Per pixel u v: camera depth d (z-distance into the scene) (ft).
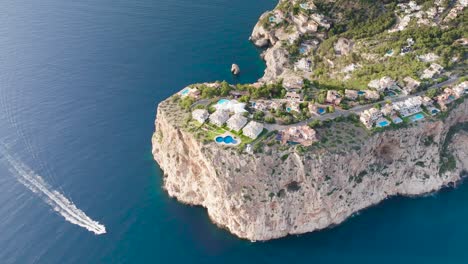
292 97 529.45
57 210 477.77
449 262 442.09
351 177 471.62
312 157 446.19
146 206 487.61
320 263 440.45
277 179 448.65
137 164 535.19
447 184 524.52
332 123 489.26
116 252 439.63
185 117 492.54
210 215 479.41
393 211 495.00
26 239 447.42
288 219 459.73
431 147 510.58
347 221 484.33
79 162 533.96
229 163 444.14
